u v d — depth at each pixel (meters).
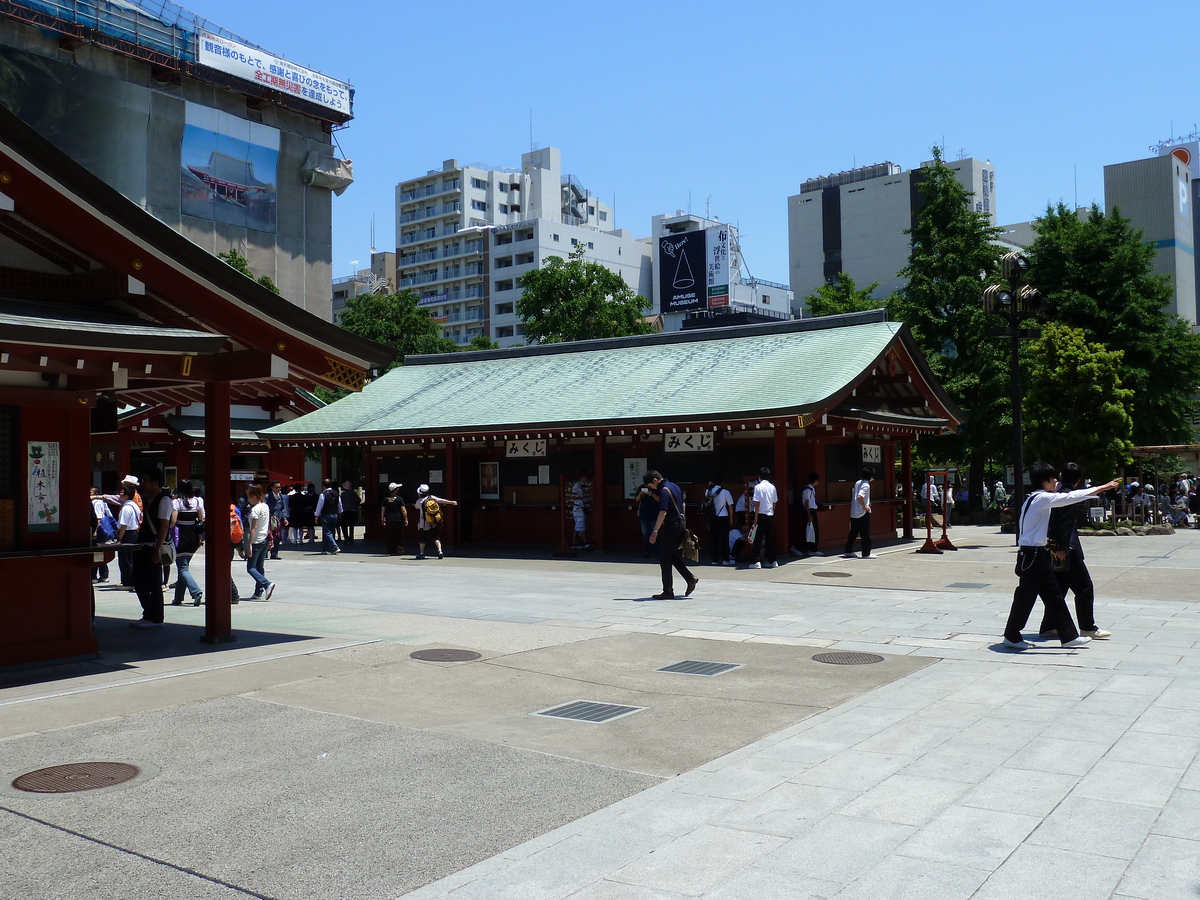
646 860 4.61
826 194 117.31
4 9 55.69
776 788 5.64
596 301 44.22
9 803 5.42
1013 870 4.37
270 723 7.20
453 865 4.58
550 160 129.00
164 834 4.97
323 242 74.12
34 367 8.48
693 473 21.97
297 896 4.25
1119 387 30.27
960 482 37.53
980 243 35.88
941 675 8.71
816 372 20.70
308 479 51.81
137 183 61.66
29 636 9.37
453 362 29.80
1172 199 115.94
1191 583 14.93
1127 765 5.86
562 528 22.12
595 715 7.47
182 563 14.24
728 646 10.37
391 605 13.98
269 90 69.50
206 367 10.48
